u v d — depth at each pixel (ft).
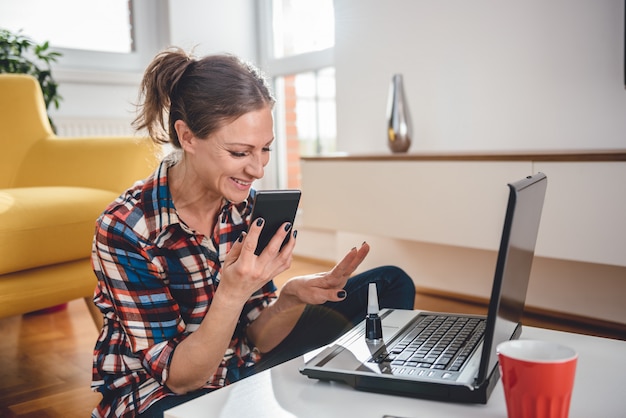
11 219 5.34
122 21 13.16
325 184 8.88
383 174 8.11
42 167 7.29
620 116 7.14
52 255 5.62
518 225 2.30
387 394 2.45
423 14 9.02
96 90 12.28
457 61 8.68
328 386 2.56
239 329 3.81
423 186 7.68
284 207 2.66
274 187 13.23
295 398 2.44
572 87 7.53
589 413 2.26
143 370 3.22
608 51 7.15
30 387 6.00
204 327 2.83
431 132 9.14
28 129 7.59
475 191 7.18
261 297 3.82
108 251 3.14
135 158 6.93
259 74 3.08
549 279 7.96
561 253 6.56
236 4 13.23
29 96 7.75
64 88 11.90
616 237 6.14
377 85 9.84
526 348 2.06
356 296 4.00
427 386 2.37
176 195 3.33
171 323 3.21
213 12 13.01
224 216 3.44
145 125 3.28
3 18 11.88
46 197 5.83
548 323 7.68
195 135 2.98
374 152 9.77
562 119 7.66
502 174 6.91
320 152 12.04
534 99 7.91
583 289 7.63
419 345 2.79
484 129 8.49
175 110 3.09
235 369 3.64
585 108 7.43
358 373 2.48
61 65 12.30
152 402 3.07
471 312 8.21
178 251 3.28
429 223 7.66
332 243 11.39
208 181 3.10
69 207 5.82
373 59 9.82
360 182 8.41
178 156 3.34
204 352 2.85
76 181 7.05
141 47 13.21
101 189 6.91
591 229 6.31
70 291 5.81
